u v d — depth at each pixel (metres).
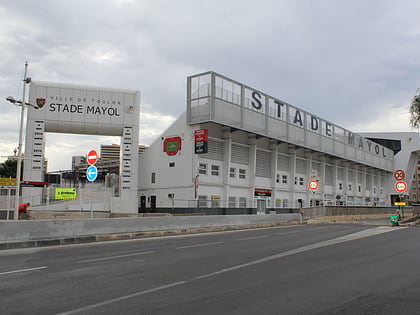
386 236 18.81
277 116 40.94
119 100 35.62
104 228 18.30
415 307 6.17
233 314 5.72
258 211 39.66
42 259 11.39
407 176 74.31
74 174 46.34
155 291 7.14
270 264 10.30
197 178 33.34
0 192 31.50
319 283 7.91
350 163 59.25
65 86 34.72
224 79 34.69
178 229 21.94
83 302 6.37
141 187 39.84
